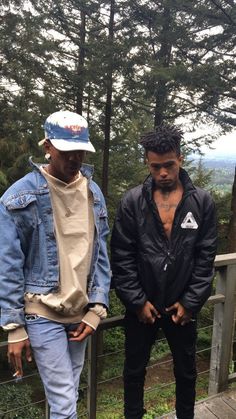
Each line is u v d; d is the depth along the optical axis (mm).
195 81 9672
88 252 1634
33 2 10570
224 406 2553
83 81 11094
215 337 2666
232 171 12078
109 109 12227
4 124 8703
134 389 2107
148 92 10516
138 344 2045
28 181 1558
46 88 11156
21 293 1531
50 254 1565
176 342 2055
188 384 2129
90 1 11320
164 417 2480
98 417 4285
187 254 1863
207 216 1880
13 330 1519
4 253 1502
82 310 1675
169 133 1779
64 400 1598
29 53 9945
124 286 1899
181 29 10234
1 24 9570
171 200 1872
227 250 11086
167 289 1898
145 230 1872
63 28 12055
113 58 10562
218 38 10305
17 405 5031
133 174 13547
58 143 1490
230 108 10625
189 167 13383
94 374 2246
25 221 1531
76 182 1611
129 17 11172
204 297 1890
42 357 1591
